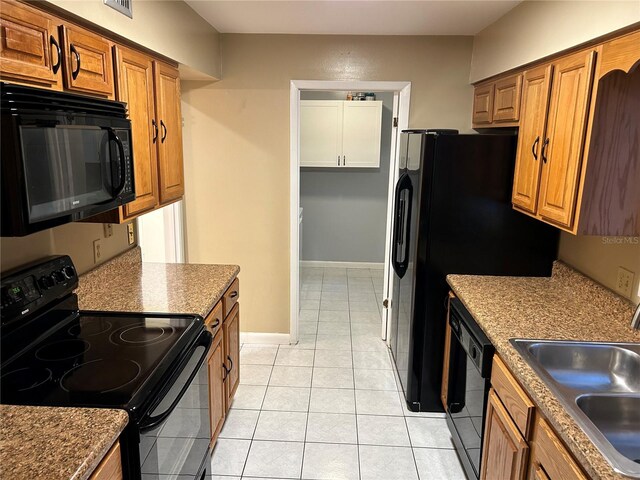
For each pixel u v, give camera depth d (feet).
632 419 4.73
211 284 7.73
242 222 11.70
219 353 7.70
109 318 6.26
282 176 11.39
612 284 6.81
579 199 5.89
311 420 8.92
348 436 8.46
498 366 5.90
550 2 6.64
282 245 11.77
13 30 3.98
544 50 6.85
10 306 4.98
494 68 9.09
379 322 13.84
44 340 5.57
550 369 5.74
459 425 7.76
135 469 4.25
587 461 3.74
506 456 5.49
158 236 11.65
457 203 8.40
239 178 11.45
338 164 17.21
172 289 7.47
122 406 4.20
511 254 8.58
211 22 9.65
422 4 8.11
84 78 5.11
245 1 8.11
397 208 10.02
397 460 7.84
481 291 7.64
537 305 7.06
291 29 10.21
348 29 10.12
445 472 7.56
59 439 3.70
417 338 8.95
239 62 10.83
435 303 8.79
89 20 5.03
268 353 11.73
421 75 10.82
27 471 3.32
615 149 5.73
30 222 3.99
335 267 19.16
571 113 6.09
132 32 6.10
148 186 6.92
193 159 11.39
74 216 4.67
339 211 18.62
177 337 5.69
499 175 8.30
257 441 8.27
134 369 4.89
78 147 4.70
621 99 5.60
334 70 10.82
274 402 9.52
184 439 5.68
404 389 9.66
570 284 7.80
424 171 8.30
